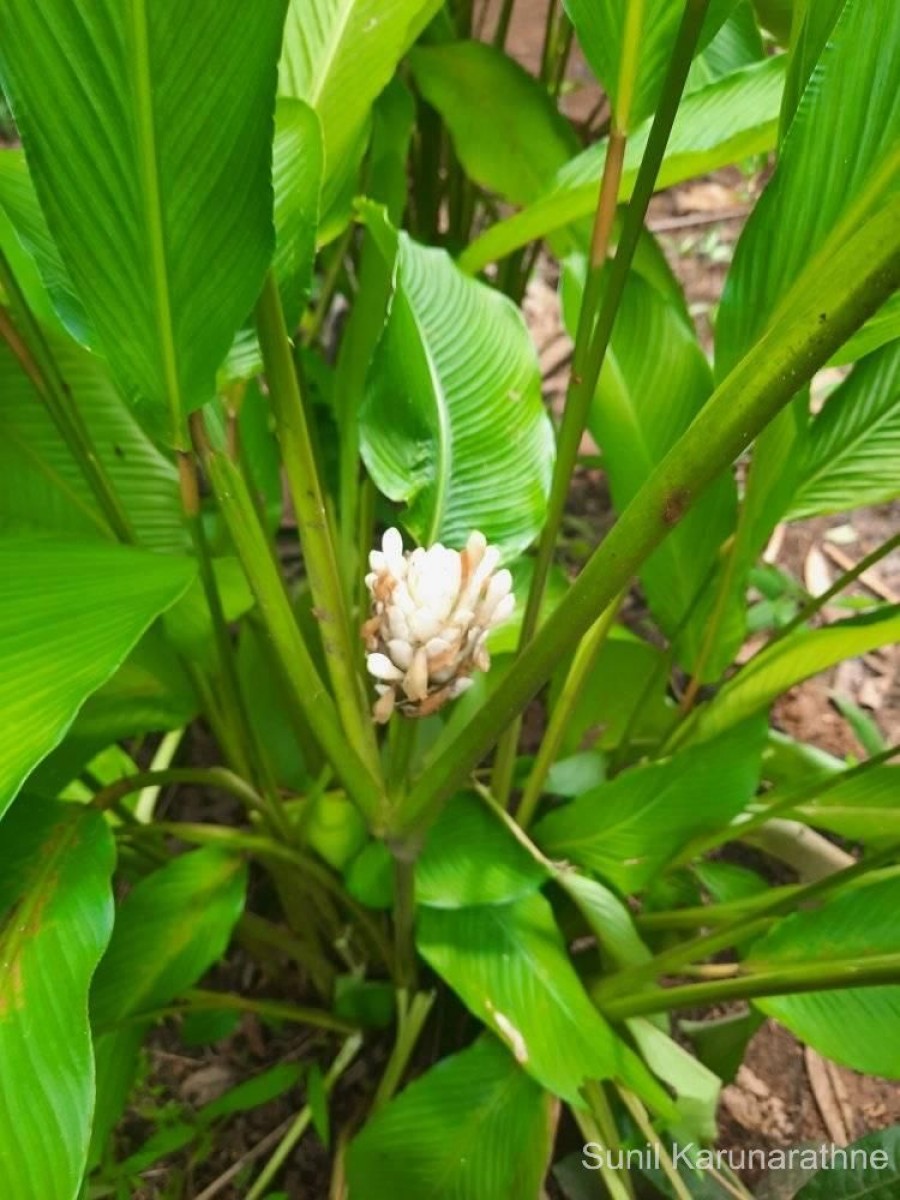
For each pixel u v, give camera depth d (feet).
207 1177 2.15
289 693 2.21
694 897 2.19
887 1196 1.76
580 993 1.77
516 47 4.39
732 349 1.32
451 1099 1.81
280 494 2.13
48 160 1.02
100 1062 1.70
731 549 1.94
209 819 2.72
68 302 1.23
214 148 1.00
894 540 1.74
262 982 2.47
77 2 0.90
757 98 1.66
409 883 1.70
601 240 1.40
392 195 2.15
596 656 1.87
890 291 0.81
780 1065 2.38
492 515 1.60
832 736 2.96
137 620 1.04
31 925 1.19
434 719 2.18
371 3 1.56
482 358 1.71
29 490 1.89
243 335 1.42
